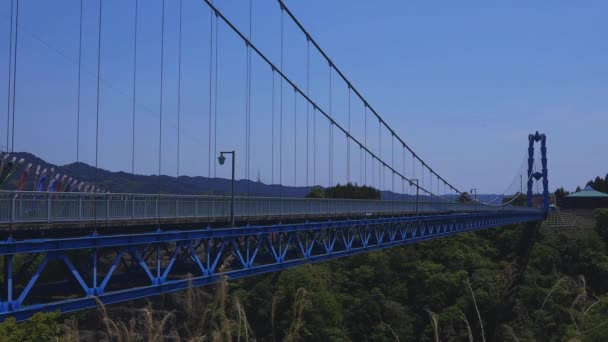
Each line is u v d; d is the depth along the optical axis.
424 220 50.66
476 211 67.88
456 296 54.75
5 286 15.89
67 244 17.33
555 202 121.31
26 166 24.05
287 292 29.92
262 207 29.42
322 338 37.78
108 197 19.39
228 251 26.94
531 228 84.56
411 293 60.06
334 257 35.16
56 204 17.34
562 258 73.25
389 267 63.06
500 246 80.50
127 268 22.64
